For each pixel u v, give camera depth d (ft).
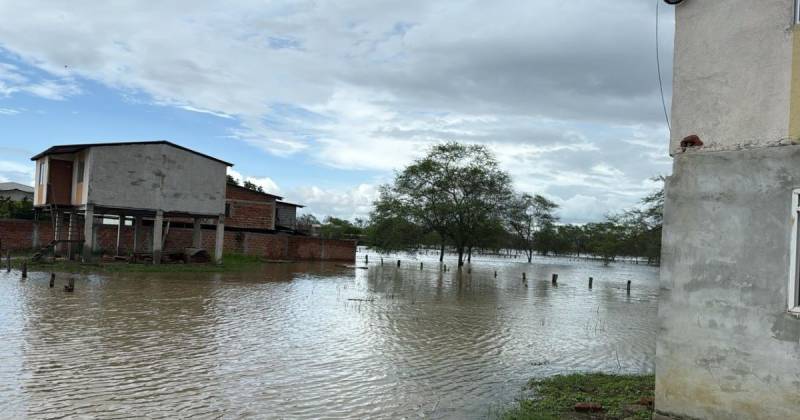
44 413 25.70
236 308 61.36
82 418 25.29
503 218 166.09
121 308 57.06
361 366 37.50
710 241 22.56
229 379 32.89
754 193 21.58
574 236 338.54
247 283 89.86
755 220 21.48
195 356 38.06
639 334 54.90
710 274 22.45
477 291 93.35
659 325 23.80
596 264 264.52
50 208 110.42
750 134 21.84
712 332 22.24
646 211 159.63
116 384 30.73
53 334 42.88
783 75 21.12
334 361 38.58
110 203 104.12
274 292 78.89
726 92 22.58
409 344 45.60
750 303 21.35
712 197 22.63
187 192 114.11
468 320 59.93
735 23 22.47
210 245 141.49
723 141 22.53
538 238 284.82
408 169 164.96
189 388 30.68
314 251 168.04
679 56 24.06
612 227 245.04
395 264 172.45
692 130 23.48
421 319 59.06
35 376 31.53
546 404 28.84
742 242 21.74
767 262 21.07
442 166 162.50
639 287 116.47
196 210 115.55
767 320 20.88
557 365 40.19
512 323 59.06
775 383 20.54
